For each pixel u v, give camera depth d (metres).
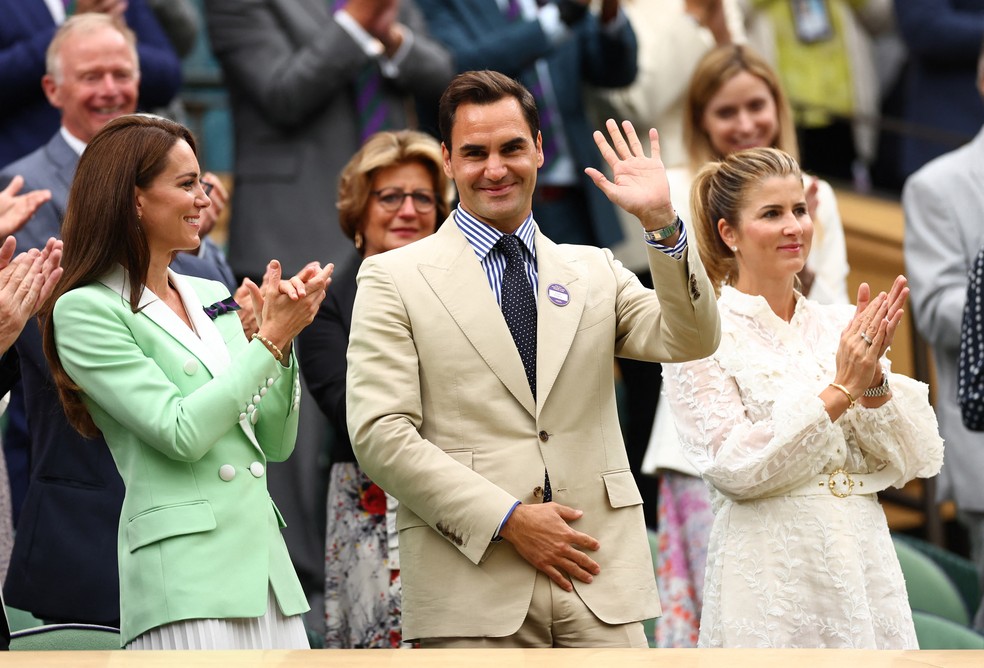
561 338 14.45
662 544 19.59
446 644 13.95
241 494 13.85
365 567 17.34
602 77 24.61
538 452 14.22
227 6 23.06
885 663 10.81
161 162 14.05
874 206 28.66
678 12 25.48
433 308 14.48
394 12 22.92
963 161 22.14
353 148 22.92
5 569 17.72
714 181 16.56
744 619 15.16
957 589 21.19
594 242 24.41
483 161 14.71
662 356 14.44
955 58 28.75
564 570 13.96
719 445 15.38
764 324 15.91
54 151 19.41
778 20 28.58
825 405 15.02
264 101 22.69
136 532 13.57
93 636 14.31
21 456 19.48
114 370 13.62
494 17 24.44
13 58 21.50
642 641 14.20
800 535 15.17
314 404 21.48
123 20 22.14
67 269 14.00
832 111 28.69
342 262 22.45
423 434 14.35
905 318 27.59
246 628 13.60
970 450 21.12
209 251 19.28
